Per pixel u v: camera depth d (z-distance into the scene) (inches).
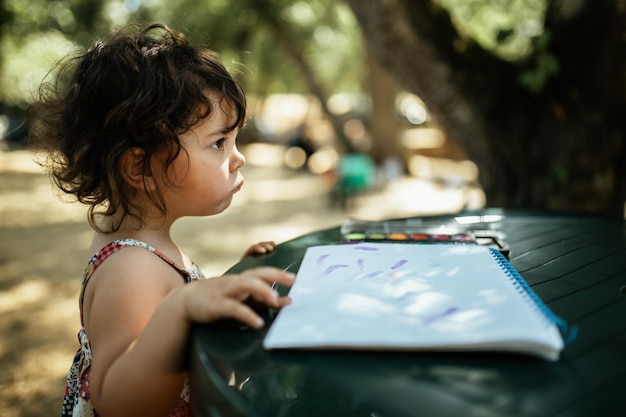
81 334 37.3
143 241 37.1
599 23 91.5
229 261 184.9
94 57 37.4
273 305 25.7
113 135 34.6
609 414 18.9
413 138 603.2
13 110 570.3
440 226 49.6
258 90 763.4
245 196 337.1
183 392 36.1
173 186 35.6
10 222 255.3
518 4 154.6
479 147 106.4
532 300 26.3
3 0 444.1
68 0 489.4
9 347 114.0
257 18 465.1
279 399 20.4
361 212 283.4
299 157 497.7
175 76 35.1
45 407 91.3
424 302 26.4
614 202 97.2
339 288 29.1
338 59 799.7
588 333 25.2
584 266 36.4
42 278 164.9
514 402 19.6
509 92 101.5
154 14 456.8
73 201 43.8
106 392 28.0
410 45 106.1
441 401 19.8
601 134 94.3
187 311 26.5
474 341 22.1
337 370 22.0
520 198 103.3
